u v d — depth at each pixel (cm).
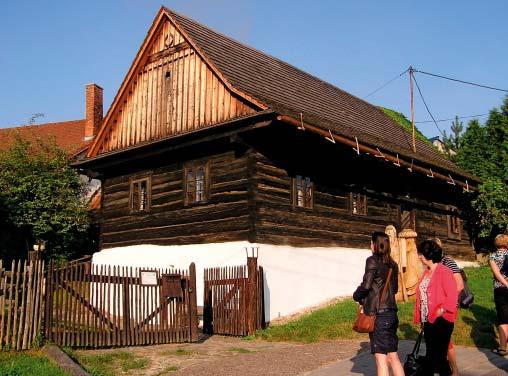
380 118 2544
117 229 1870
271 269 1454
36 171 2284
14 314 902
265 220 1474
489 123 2556
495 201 2297
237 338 1225
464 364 844
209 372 839
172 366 885
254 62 1870
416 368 669
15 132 2577
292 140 1611
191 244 1594
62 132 3347
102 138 1936
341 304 1509
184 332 1148
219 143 1565
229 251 1473
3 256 2203
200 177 1614
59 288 973
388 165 1986
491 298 1385
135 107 1845
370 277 645
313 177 1672
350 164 1852
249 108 1455
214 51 1694
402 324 1194
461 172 2258
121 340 1051
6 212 2175
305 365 878
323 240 1666
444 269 684
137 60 1825
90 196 2695
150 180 1777
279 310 1451
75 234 2348
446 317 668
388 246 667
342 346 1054
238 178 1498
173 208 1677
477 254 2588
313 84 2191
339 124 1820
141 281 1096
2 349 883
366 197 1911
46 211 2234
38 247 1001
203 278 1482
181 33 1694
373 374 801
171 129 1692
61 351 884
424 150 2516
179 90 1694
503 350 909
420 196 2244
